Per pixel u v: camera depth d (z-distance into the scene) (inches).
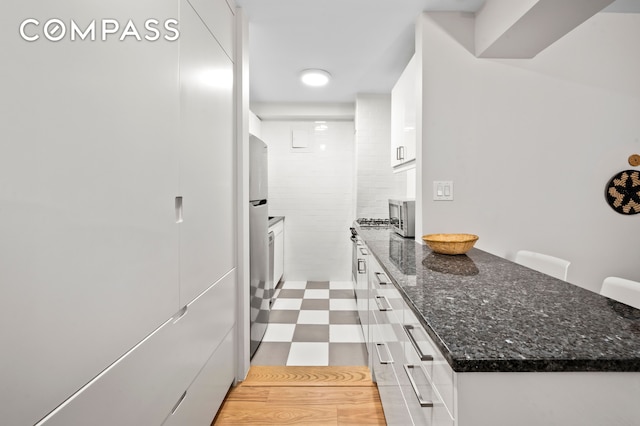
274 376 81.6
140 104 36.1
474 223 79.2
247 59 79.6
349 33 89.0
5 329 21.7
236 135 76.0
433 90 78.2
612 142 79.1
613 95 78.7
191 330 50.4
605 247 79.9
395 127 115.0
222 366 66.6
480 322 32.4
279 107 157.8
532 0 57.2
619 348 27.2
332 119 167.6
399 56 104.0
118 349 32.7
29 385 23.3
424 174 78.7
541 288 43.9
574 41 78.4
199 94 53.0
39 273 24.0
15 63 22.4
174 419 45.3
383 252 70.0
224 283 67.3
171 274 43.4
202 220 54.7
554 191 79.3
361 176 148.3
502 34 66.8
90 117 28.8
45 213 24.5
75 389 27.3
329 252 171.9
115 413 32.3
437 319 33.1
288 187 171.2
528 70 78.4
